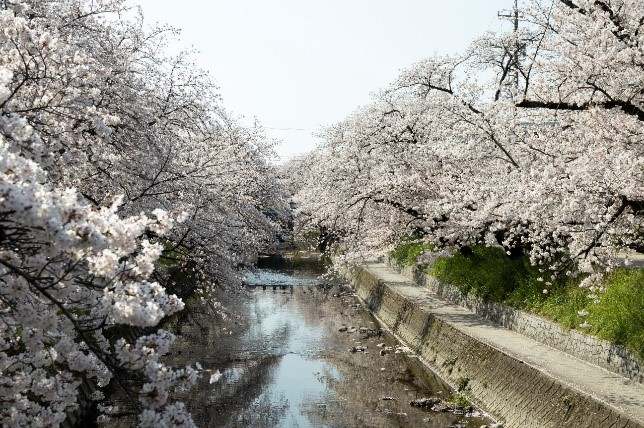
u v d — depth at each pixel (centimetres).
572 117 1114
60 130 652
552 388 984
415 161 1706
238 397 1354
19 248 412
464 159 1470
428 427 1130
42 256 422
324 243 4381
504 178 1220
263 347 1800
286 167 4909
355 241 2081
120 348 446
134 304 409
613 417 816
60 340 559
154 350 448
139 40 1265
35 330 513
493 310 1551
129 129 1016
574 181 921
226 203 1534
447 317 1623
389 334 1986
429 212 1634
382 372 1537
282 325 2138
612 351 1021
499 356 1215
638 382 945
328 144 2153
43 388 560
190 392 1395
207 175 1319
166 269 1633
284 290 3031
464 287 1803
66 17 1018
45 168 618
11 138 444
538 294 1377
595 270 1220
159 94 1307
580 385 939
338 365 1609
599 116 966
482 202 1292
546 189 944
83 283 449
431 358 1571
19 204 332
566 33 1125
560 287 1319
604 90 1010
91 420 1089
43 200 351
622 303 1062
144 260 443
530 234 1182
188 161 1352
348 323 2192
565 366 1067
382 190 1748
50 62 608
